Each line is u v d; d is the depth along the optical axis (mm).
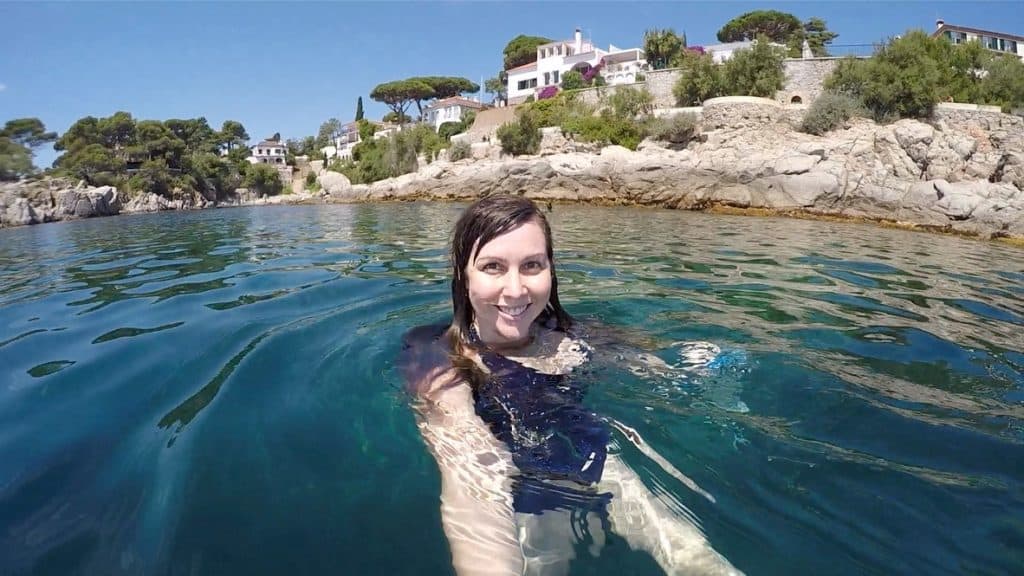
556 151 12703
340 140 31406
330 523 654
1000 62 11078
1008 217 5766
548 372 995
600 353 1104
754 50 11531
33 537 634
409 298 1696
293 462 770
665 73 13523
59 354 1266
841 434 857
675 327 1386
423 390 930
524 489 728
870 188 7055
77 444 837
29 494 714
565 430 838
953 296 1946
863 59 11078
